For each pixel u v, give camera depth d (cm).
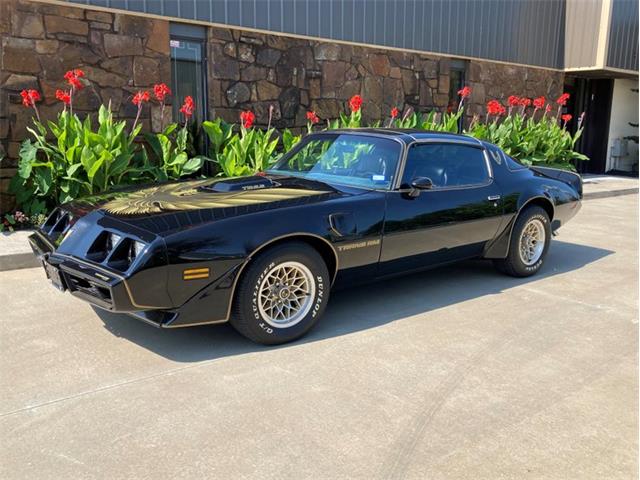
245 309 376
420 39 1125
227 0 871
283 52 948
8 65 714
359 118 931
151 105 833
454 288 550
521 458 274
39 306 466
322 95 1009
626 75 1509
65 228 410
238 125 920
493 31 1259
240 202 397
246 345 399
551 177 621
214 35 871
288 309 403
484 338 423
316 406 317
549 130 1305
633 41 1436
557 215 609
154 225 357
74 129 704
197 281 356
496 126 1262
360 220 428
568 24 1412
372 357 384
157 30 818
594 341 423
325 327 438
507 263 575
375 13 1045
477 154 543
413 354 391
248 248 368
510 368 373
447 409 318
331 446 279
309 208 405
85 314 450
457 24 1181
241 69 908
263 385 340
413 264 482
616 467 269
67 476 252
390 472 260
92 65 775
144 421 298
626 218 987
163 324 357
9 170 731
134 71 809
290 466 262
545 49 1387
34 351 381
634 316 479
